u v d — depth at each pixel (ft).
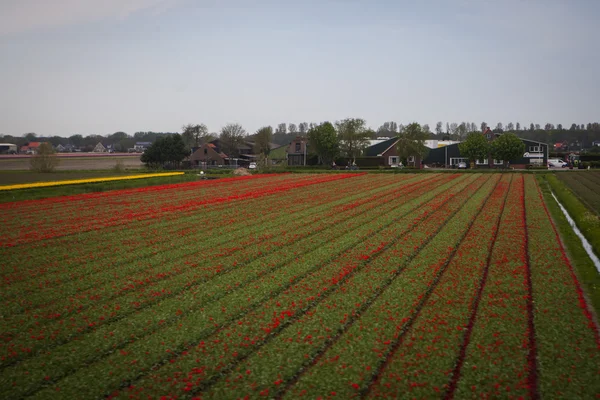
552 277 66.08
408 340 45.65
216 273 70.44
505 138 347.97
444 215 120.78
